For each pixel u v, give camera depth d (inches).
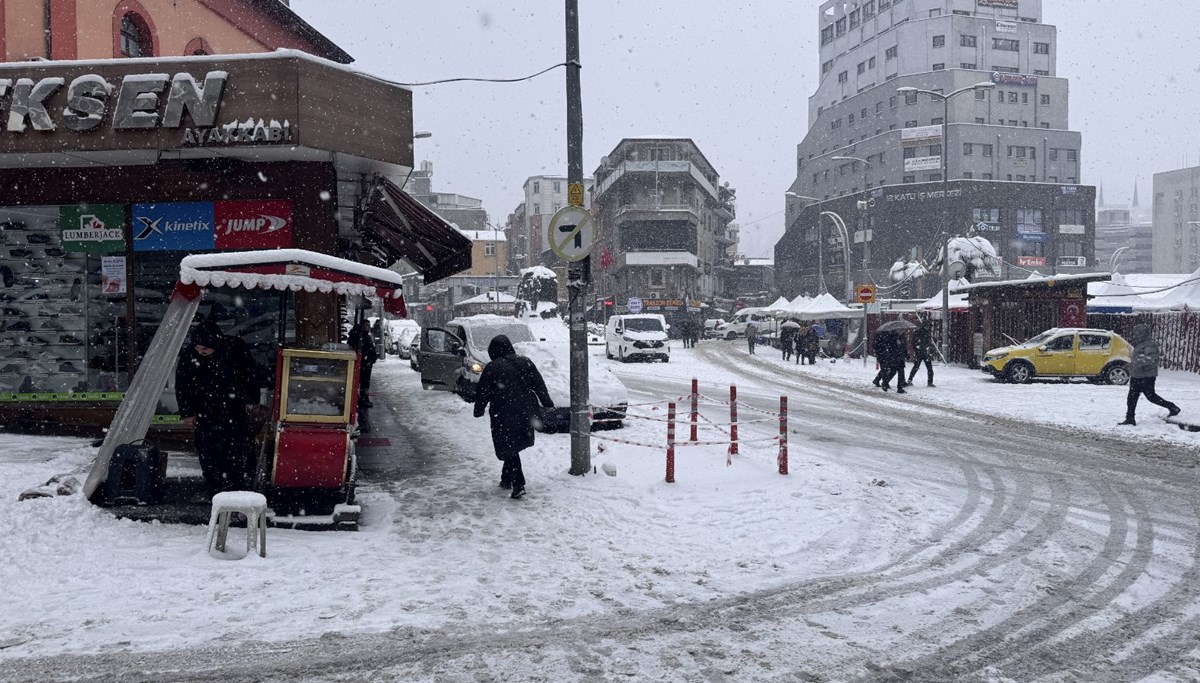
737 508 338.6
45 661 178.5
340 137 425.1
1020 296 1144.2
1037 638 199.5
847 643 195.6
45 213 455.8
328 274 316.8
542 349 617.3
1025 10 3548.2
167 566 245.0
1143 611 218.7
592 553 273.7
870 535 299.0
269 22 801.6
